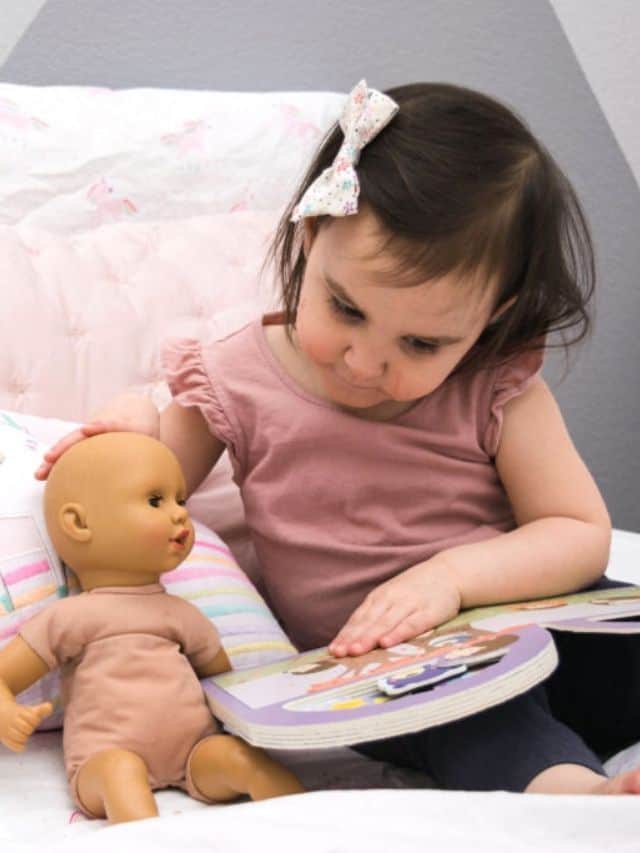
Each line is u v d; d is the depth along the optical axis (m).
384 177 0.98
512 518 1.17
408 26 1.85
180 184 1.54
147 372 1.40
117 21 1.67
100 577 0.98
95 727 0.92
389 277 0.96
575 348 2.00
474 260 0.98
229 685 0.95
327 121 1.67
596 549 1.10
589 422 2.06
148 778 0.91
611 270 2.03
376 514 1.12
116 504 0.96
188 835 0.72
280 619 1.21
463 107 1.04
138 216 1.51
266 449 1.14
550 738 0.90
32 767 0.97
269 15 1.76
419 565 1.05
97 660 0.94
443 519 1.14
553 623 0.94
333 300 1.00
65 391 1.34
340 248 0.98
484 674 0.84
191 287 1.47
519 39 1.91
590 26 1.94
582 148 1.98
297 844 0.70
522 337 1.12
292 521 1.13
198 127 1.57
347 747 1.05
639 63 1.98
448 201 0.97
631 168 2.02
